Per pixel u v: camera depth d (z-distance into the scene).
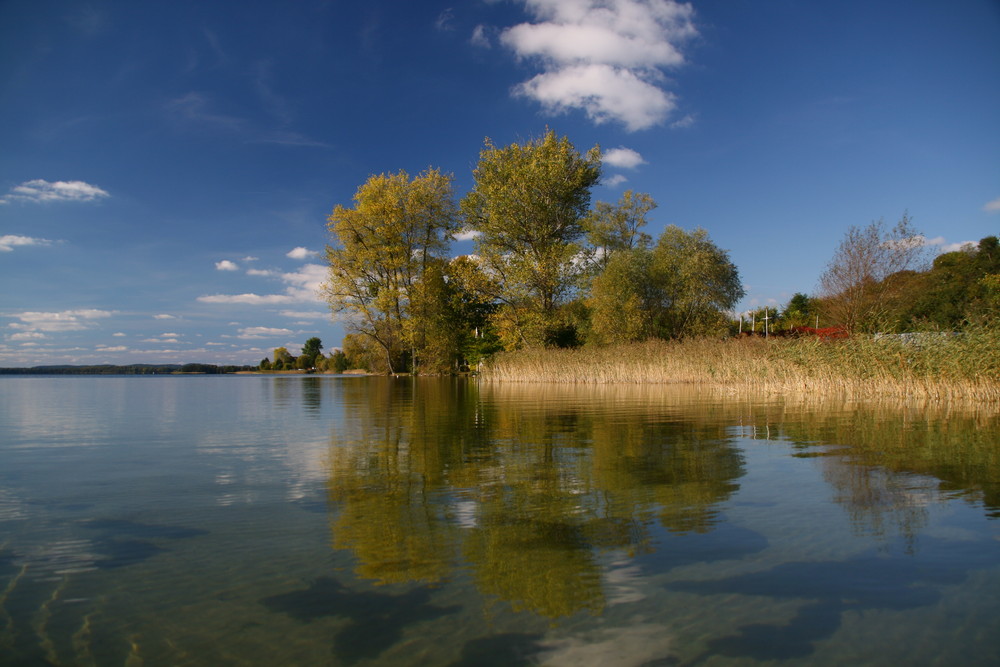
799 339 15.72
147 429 7.55
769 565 2.58
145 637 1.99
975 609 2.15
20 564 2.63
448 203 32.66
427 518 3.33
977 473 4.45
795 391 14.83
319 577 2.49
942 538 2.92
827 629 2.02
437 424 8.09
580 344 31.56
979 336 11.32
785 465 4.82
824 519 3.26
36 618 2.12
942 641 1.93
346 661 1.83
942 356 11.73
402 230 32.06
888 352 12.90
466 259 32.72
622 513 3.41
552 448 5.85
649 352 22.02
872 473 4.47
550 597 2.29
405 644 1.93
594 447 5.90
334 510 3.51
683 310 30.45
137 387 21.31
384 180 31.78
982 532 3.01
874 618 2.09
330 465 4.94
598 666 1.78
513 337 28.08
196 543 2.91
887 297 22.50
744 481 4.23
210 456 5.40
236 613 2.16
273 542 2.92
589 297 29.80
